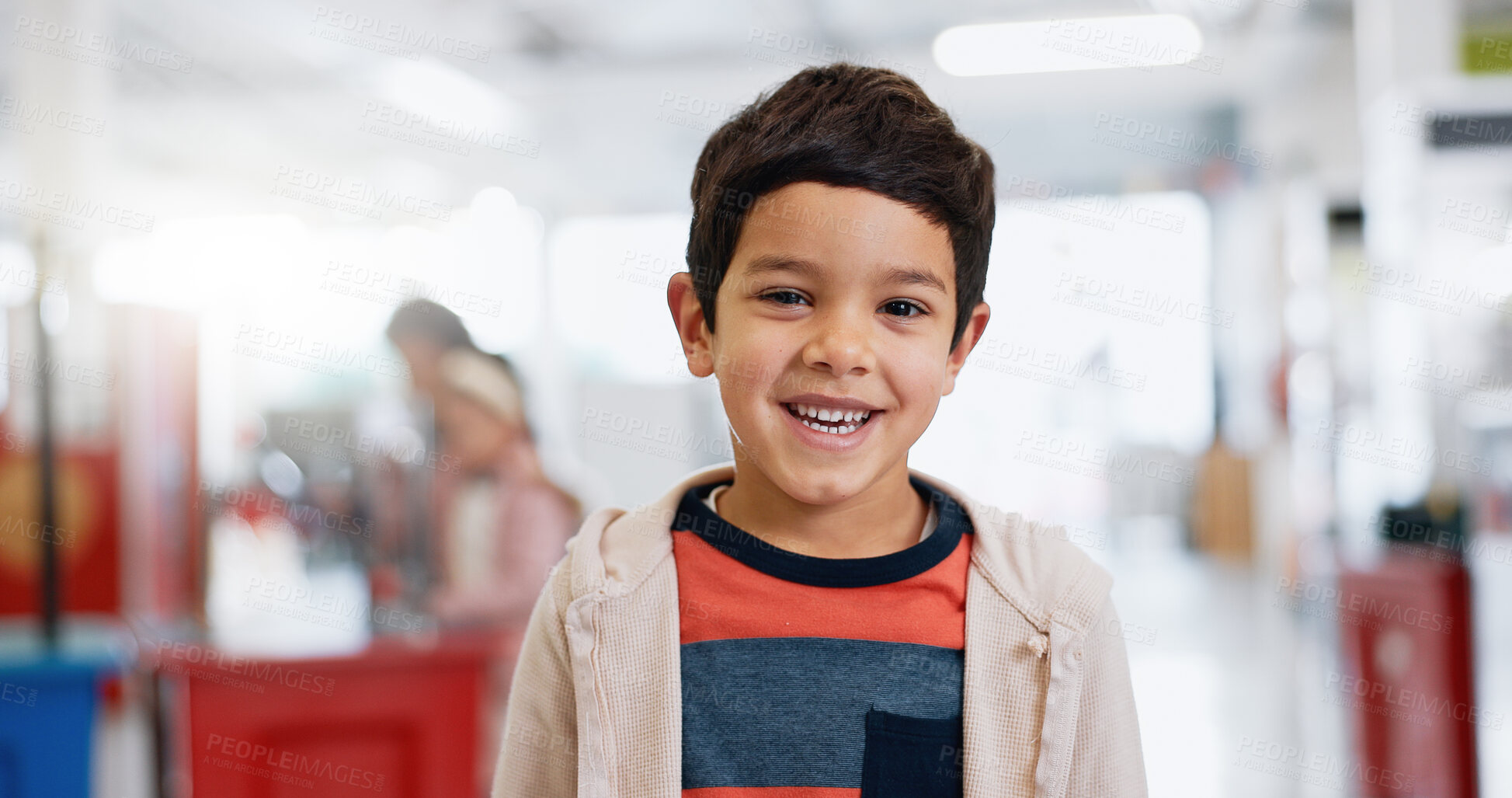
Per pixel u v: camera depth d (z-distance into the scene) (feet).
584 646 2.76
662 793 2.63
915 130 2.66
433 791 6.06
